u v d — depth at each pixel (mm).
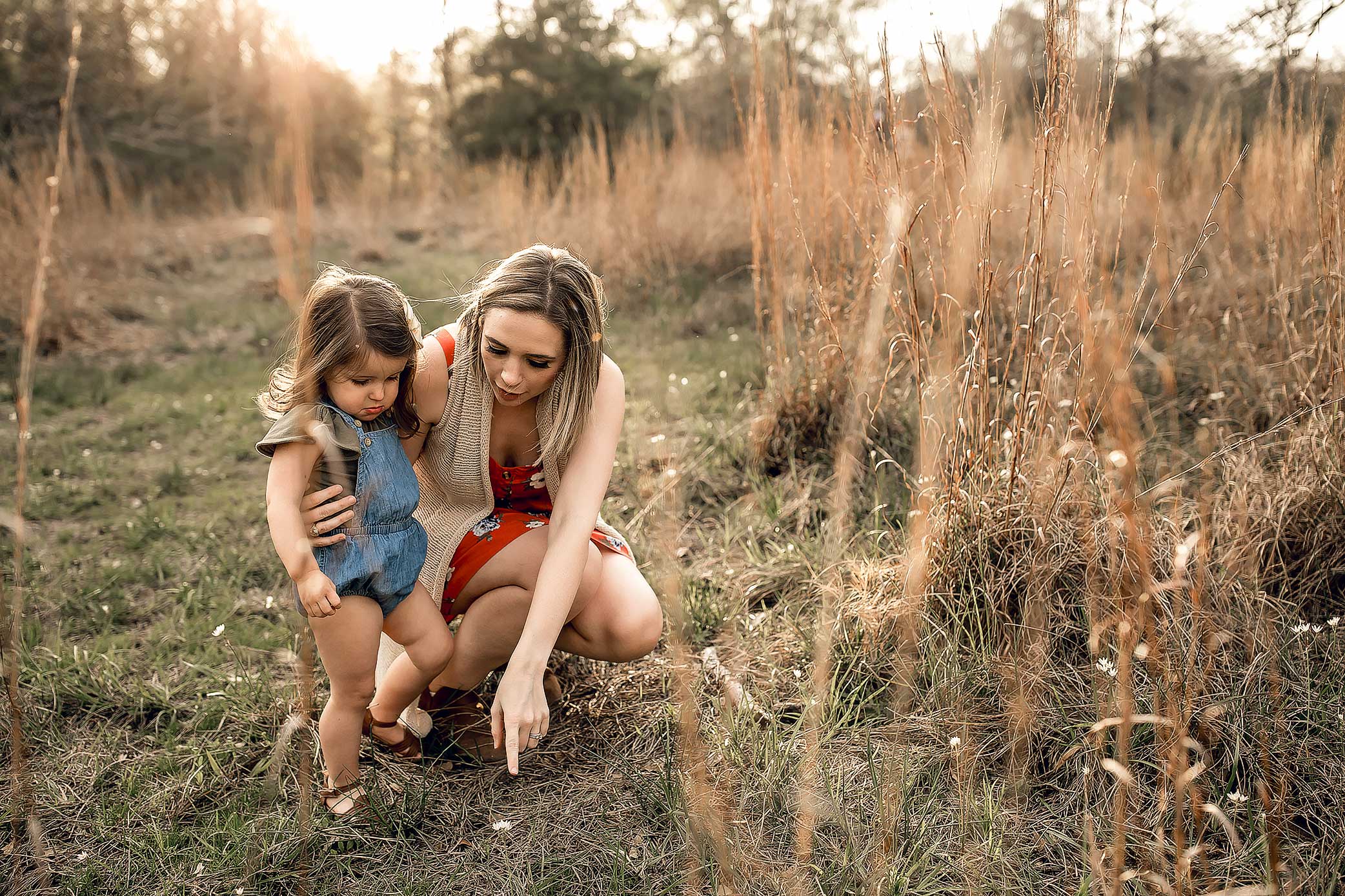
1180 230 3799
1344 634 2027
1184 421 2969
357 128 11289
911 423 3146
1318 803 1657
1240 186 3658
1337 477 2215
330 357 1613
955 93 2143
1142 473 2287
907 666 1508
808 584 2473
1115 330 1436
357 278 1700
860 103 2861
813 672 2018
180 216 10578
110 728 2113
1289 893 1468
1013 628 2084
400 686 1883
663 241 6391
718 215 6711
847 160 3242
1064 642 2061
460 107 20078
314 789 1863
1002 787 1771
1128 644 1299
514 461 2014
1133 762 1768
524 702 1645
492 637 1939
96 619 2586
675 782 1837
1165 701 1758
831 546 2402
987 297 2137
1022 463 2203
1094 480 2314
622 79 20016
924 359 2350
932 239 2561
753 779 1838
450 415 1892
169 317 6531
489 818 1819
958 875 1615
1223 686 1862
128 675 2303
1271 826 1246
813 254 3361
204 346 5984
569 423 1832
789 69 3326
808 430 3344
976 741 1893
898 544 2404
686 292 5984
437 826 1801
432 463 1976
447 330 1959
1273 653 1610
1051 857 1646
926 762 1862
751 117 3320
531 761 1979
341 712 1773
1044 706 1913
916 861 1626
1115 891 1323
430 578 1978
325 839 1743
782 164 3412
